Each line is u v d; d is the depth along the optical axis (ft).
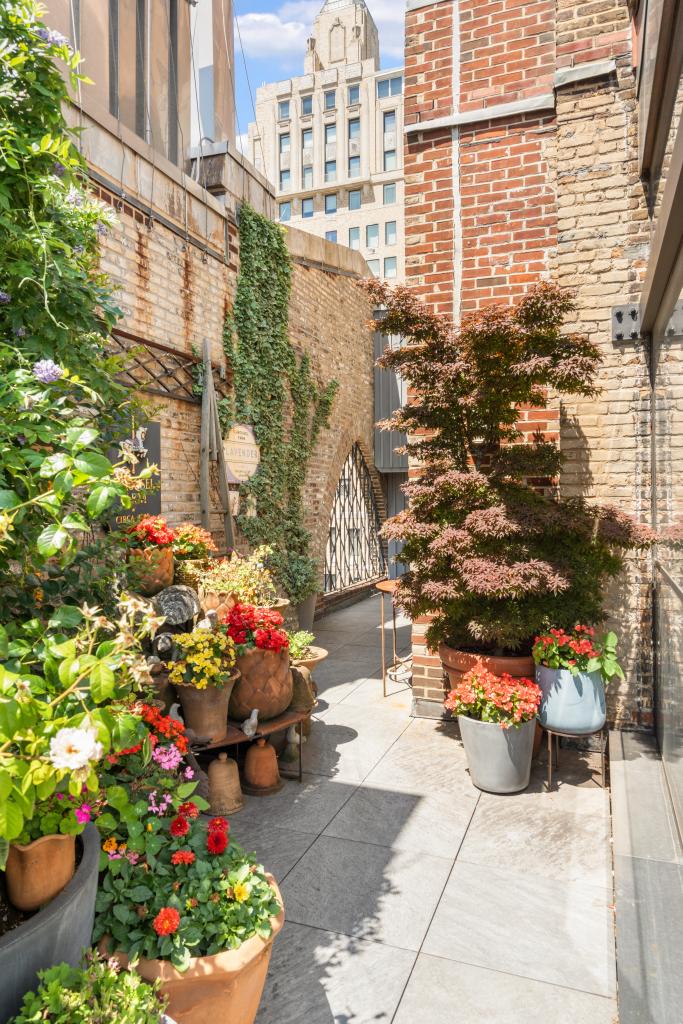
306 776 13.14
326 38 186.09
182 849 7.07
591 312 15.15
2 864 4.07
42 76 7.20
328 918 8.68
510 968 7.73
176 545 14.11
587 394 13.29
